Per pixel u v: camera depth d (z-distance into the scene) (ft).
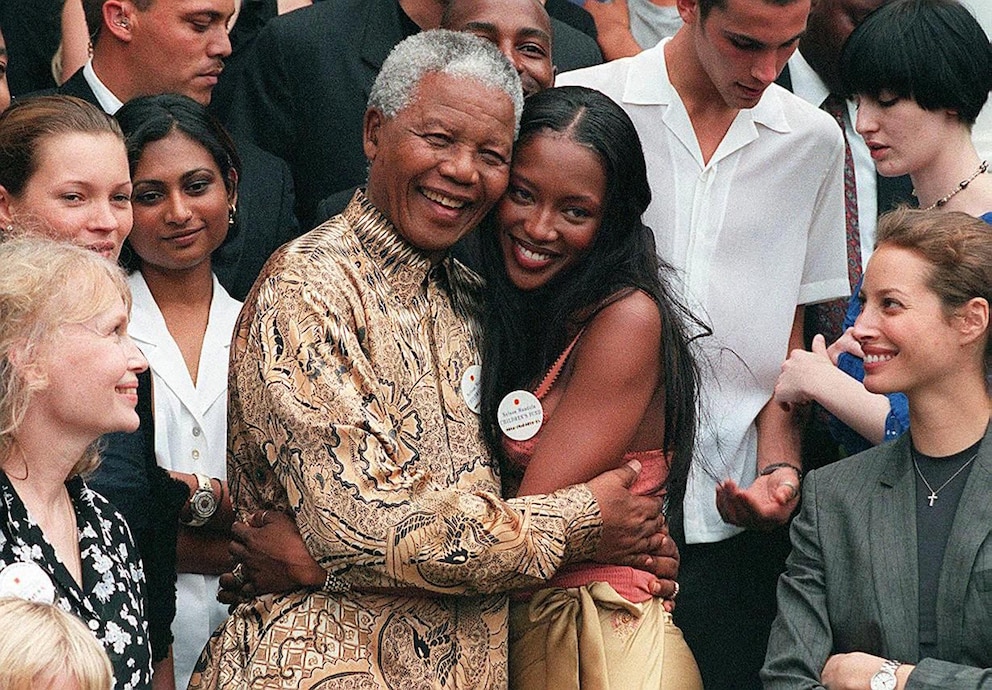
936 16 20.54
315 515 14.71
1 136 16.97
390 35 23.54
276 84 23.48
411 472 15.28
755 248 21.48
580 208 16.26
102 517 15.06
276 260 15.43
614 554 16.10
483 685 15.85
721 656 21.29
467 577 14.82
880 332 17.12
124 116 19.33
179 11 21.85
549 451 16.16
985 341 16.97
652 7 28.25
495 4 20.86
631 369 16.24
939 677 16.15
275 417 14.85
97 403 14.02
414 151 15.40
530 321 16.81
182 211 19.03
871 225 24.13
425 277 16.02
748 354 21.50
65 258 14.15
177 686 18.51
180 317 19.53
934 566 16.71
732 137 21.13
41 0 25.68
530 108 16.44
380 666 15.24
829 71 24.31
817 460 22.71
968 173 20.79
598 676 16.22
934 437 17.07
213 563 18.53
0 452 13.97
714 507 21.12
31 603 12.24
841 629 17.16
